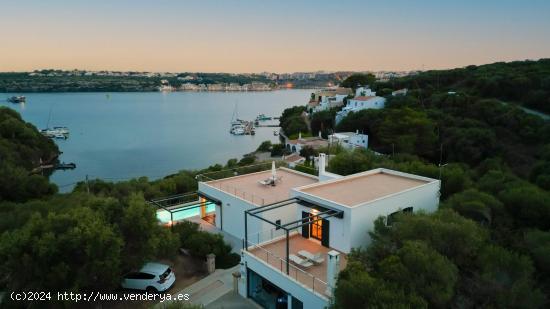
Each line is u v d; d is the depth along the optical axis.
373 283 12.25
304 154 73.44
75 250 17.20
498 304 12.48
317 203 21.19
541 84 80.56
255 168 47.56
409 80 111.31
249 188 29.64
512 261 13.95
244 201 26.38
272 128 167.38
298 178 32.56
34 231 17.78
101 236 17.09
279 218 25.78
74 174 83.50
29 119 185.50
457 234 14.92
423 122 64.62
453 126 67.25
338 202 20.86
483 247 15.13
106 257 17.11
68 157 101.31
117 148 116.62
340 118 95.81
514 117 64.81
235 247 25.77
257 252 19.97
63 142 126.31
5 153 64.56
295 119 119.88
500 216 21.59
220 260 23.19
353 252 16.31
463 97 77.75
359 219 19.72
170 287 20.23
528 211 21.30
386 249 15.56
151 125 176.25
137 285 19.73
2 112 80.19
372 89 117.56
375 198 21.67
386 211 21.17
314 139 88.25
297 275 17.34
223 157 103.94
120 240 17.77
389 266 13.09
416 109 76.44
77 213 18.98
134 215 19.38
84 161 97.00
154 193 38.75
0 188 38.66
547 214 20.80
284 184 30.62
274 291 19.16
